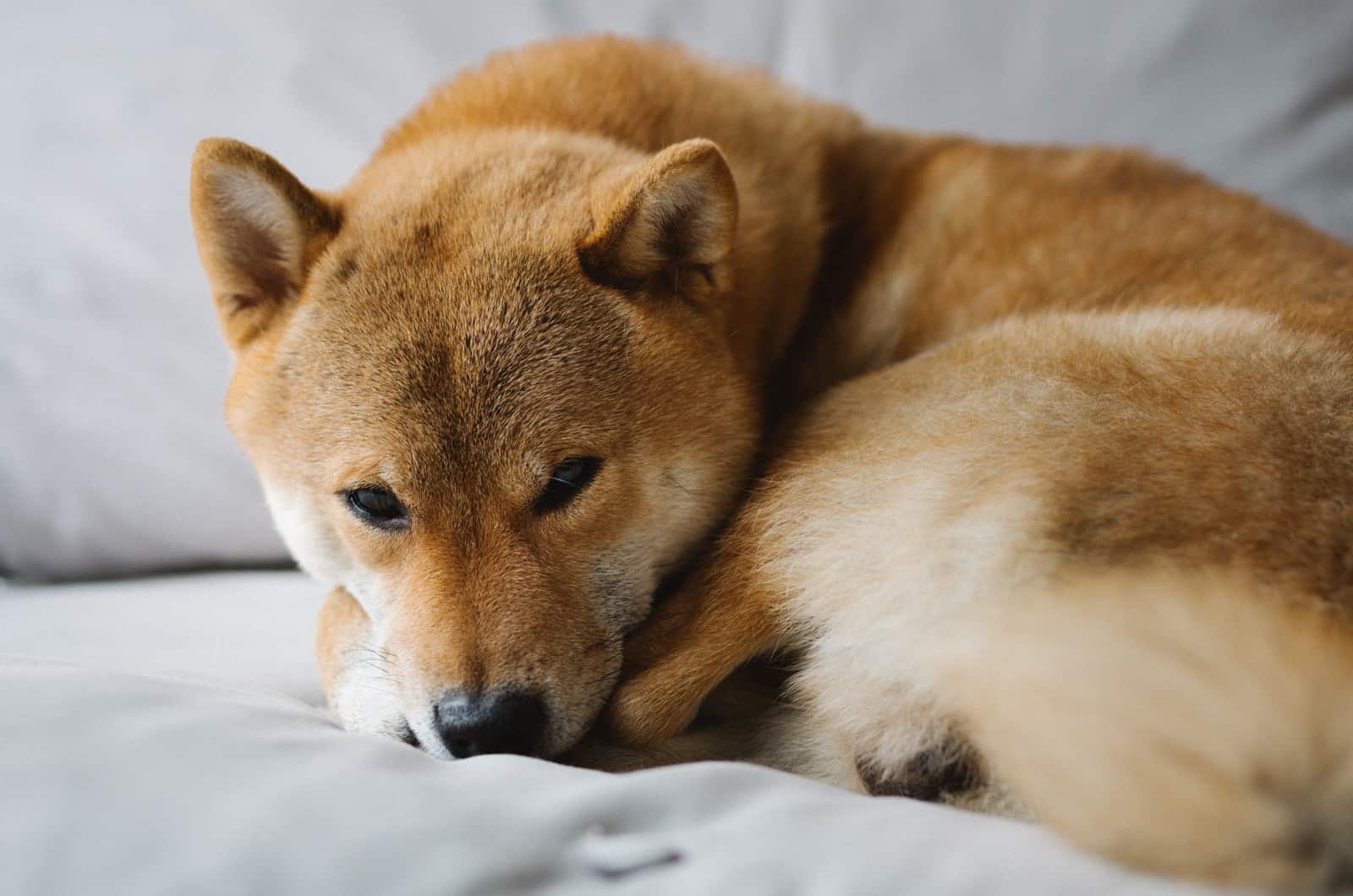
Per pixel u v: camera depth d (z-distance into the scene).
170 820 0.47
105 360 0.79
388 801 0.48
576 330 0.59
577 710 0.58
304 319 0.60
